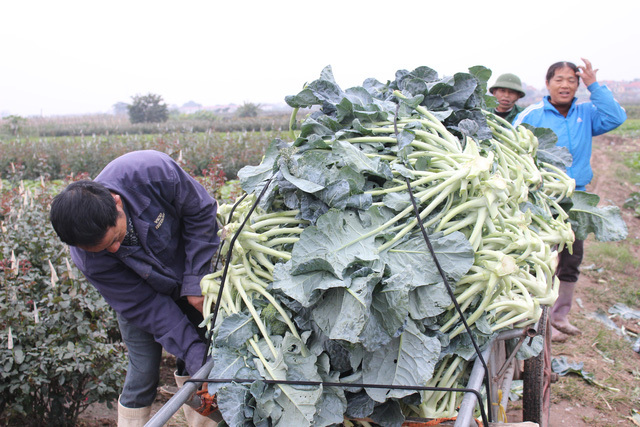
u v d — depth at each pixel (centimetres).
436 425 164
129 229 214
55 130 3516
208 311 199
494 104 274
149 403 266
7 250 382
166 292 234
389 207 179
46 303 358
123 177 214
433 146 204
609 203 1141
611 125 416
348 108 215
